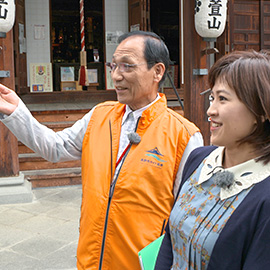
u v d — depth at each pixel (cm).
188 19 526
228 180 113
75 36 1098
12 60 481
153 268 145
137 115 179
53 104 836
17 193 493
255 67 108
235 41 846
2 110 176
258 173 111
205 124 543
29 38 893
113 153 177
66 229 417
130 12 916
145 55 171
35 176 557
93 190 175
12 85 482
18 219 443
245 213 108
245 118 111
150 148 173
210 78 119
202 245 113
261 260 103
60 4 1070
